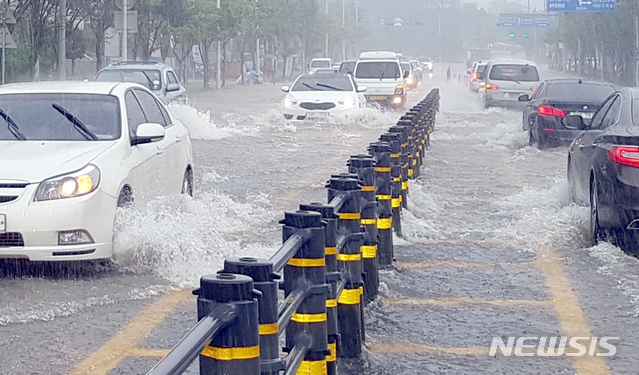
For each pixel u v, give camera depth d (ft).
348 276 21.08
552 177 57.11
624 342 22.75
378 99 124.26
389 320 24.61
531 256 33.01
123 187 30.17
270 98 173.58
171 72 92.79
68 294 26.91
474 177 56.95
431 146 78.84
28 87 33.50
